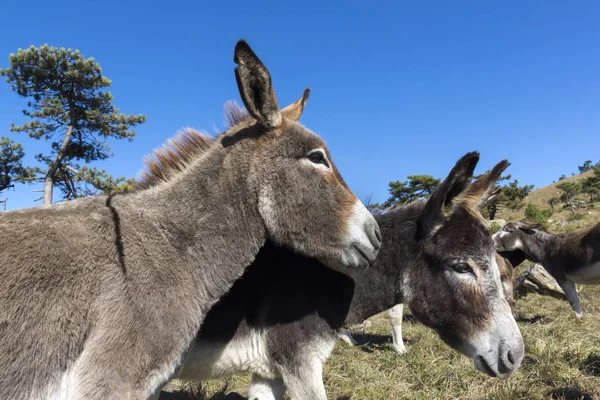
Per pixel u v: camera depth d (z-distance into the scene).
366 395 1.89
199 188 1.13
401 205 1.60
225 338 1.29
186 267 1.06
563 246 3.27
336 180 1.20
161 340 0.97
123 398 0.90
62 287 0.91
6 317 0.87
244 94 1.10
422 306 1.38
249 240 1.16
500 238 3.62
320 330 1.33
